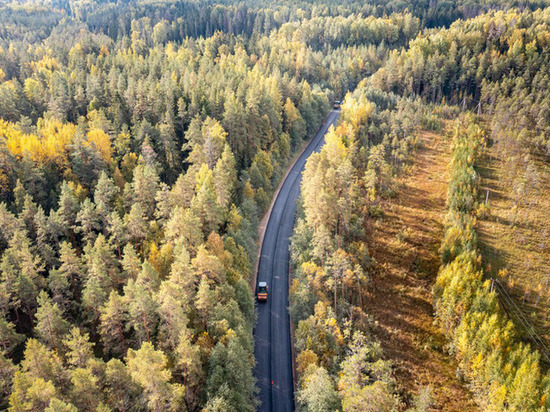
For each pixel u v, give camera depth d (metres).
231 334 48.41
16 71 168.75
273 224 91.75
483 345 51.44
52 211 67.50
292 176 111.75
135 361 38.97
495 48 157.75
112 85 123.19
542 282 66.19
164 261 61.34
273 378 56.09
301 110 136.50
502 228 78.38
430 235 76.62
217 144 90.25
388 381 49.66
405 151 105.00
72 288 64.19
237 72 144.38
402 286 67.31
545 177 95.75
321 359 53.59
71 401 36.97
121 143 95.88
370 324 60.59
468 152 102.06
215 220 70.75
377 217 81.88
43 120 108.31
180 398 40.69
